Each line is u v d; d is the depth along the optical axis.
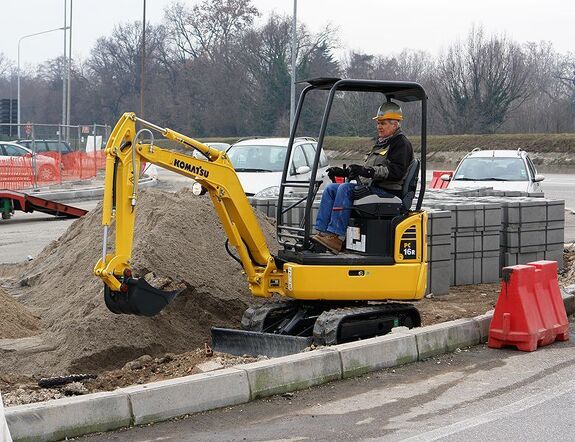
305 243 11.06
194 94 78.88
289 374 9.41
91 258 14.19
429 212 14.94
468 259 15.98
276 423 8.34
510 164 25.31
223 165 11.20
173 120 79.75
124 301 10.02
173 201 14.33
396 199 11.22
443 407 8.80
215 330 11.65
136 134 10.27
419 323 11.92
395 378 9.97
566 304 13.23
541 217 16.89
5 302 12.49
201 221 14.17
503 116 70.62
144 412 8.30
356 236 11.24
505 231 16.61
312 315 11.75
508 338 11.25
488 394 9.27
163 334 12.03
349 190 11.21
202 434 8.01
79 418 7.90
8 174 34.19
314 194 11.14
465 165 25.66
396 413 8.62
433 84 71.50
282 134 67.62
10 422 7.50
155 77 87.00
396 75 74.12
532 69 79.69
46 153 39.16
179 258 13.23
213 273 13.43
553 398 9.04
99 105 91.25
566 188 41.16
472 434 7.88
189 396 8.60
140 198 14.59
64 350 11.30
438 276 15.01
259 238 11.52
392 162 11.09
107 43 91.25
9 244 22.28
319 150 10.95
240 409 8.81
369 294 11.11
